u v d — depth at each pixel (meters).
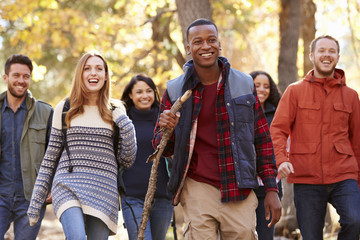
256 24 13.56
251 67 14.96
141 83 5.92
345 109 5.35
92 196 4.43
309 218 5.27
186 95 4.00
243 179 4.20
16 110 5.53
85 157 4.54
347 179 5.20
